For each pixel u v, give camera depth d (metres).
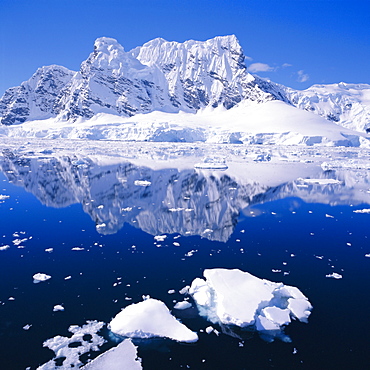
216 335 7.69
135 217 17.69
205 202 21.31
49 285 10.00
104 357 6.85
